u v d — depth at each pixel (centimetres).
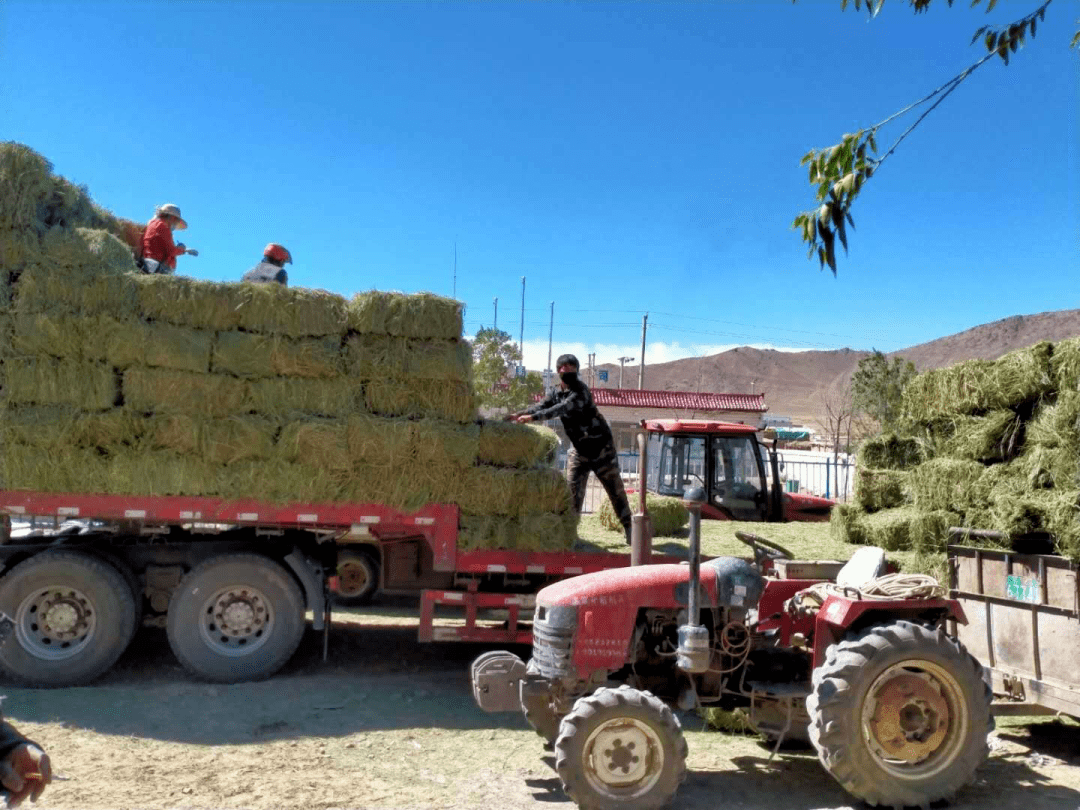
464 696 616
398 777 462
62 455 599
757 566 553
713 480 1194
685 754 414
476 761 491
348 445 624
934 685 432
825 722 419
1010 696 512
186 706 570
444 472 637
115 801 413
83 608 620
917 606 456
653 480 1255
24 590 606
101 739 504
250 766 470
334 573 677
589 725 405
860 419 3778
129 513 610
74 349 603
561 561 651
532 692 459
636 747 409
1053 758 514
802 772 485
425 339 645
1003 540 517
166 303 611
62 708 559
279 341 621
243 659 626
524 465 667
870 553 518
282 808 413
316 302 629
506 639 651
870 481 946
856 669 420
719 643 479
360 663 699
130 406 609
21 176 598
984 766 500
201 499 617
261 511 623
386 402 641
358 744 512
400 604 938
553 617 454
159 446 613
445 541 638
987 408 577
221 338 617
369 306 633
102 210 760
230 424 614
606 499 925
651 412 3706
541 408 714
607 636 452
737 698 495
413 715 570
